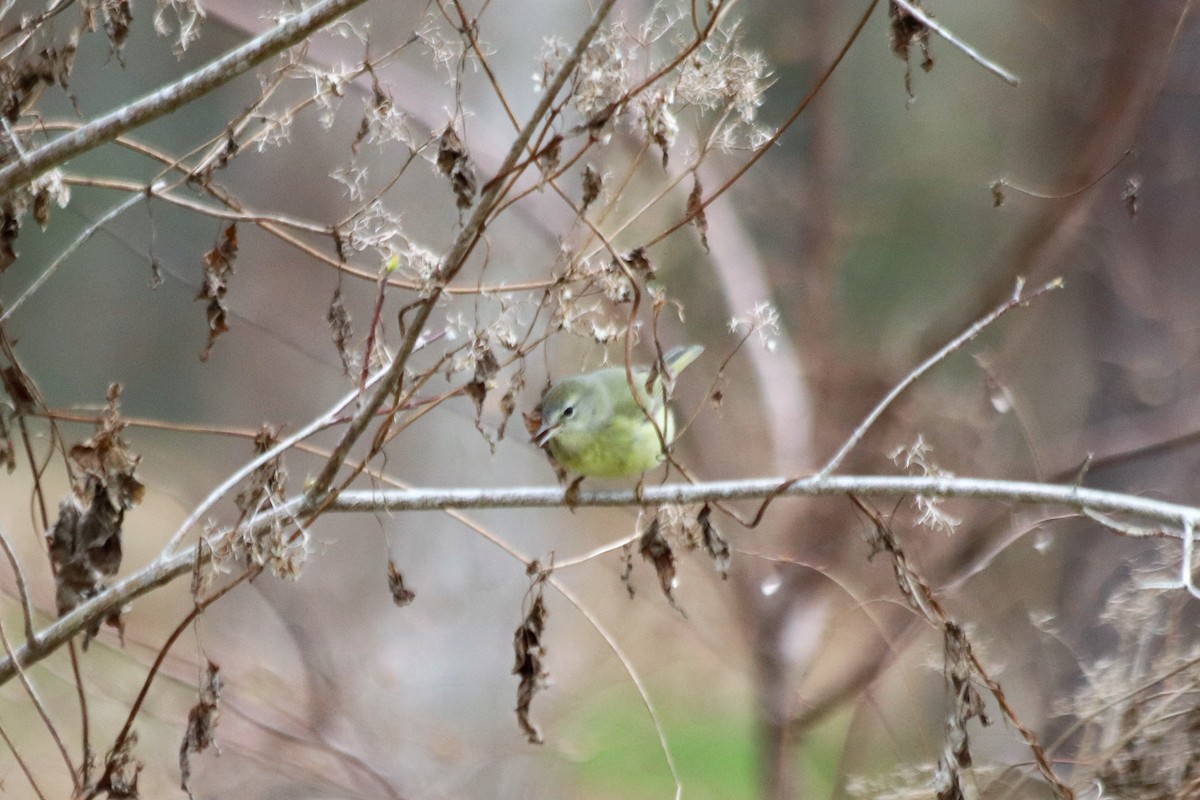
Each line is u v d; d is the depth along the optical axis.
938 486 6.62
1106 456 11.94
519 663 6.75
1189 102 13.10
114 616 6.51
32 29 6.42
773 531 12.68
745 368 13.81
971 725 10.81
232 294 13.73
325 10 5.47
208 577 6.30
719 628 13.61
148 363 24.47
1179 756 7.98
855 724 11.16
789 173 15.93
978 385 13.42
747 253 13.57
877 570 11.94
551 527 14.62
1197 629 9.59
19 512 13.88
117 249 23.64
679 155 12.36
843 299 16.41
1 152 6.50
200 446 20.56
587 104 6.15
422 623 13.45
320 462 16.09
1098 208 13.38
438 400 6.54
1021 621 11.09
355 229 6.69
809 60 14.91
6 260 6.47
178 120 20.11
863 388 13.48
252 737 11.27
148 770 11.23
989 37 17.08
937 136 17.41
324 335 13.48
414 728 12.40
